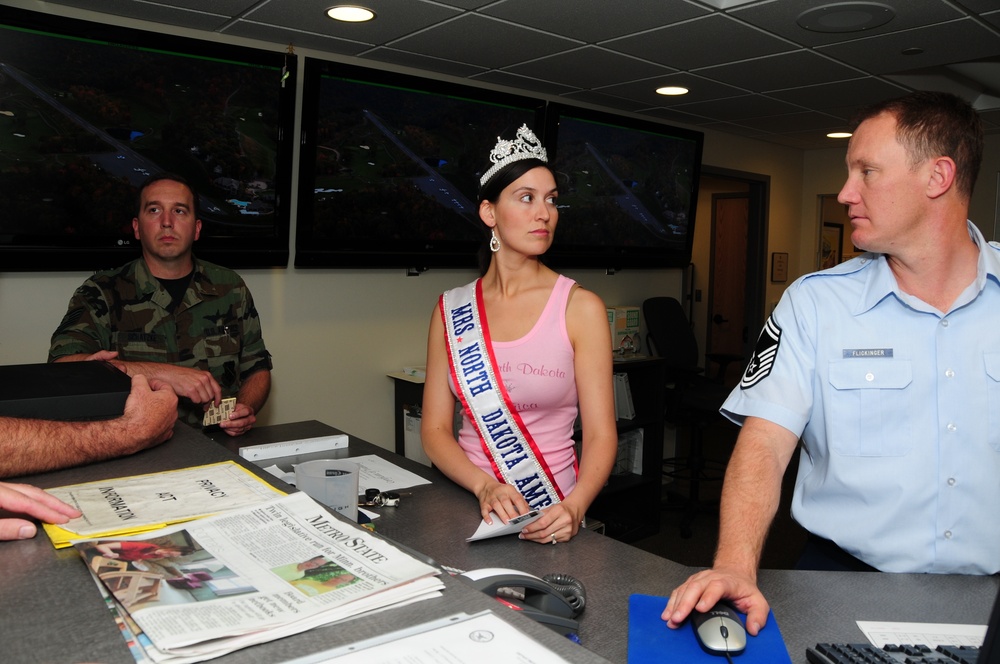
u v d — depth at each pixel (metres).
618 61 3.30
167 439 1.23
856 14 2.63
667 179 4.54
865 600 1.06
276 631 0.57
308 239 3.15
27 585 0.67
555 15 2.68
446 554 1.23
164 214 2.32
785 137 5.32
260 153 2.96
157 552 0.72
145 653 0.55
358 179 3.21
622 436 4.35
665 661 0.86
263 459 1.78
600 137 4.10
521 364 1.66
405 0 2.52
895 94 3.94
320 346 3.38
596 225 4.22
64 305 2.72
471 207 3.61
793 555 3.83
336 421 3.45
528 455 1.67
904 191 1.18
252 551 0.72
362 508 1.44
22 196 2.47
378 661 0.55
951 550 1.22
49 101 2.46
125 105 2.62
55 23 2.41
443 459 1.62
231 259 2.99
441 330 1.79
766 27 2.81
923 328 1.26
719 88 3.81
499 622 0.61
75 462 1.06
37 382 1.29
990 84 3.97
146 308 2.37
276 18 2.71
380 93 3.18
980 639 0.94
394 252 3.41
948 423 1.23
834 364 1.29
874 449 1.27
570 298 1.65
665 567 1.19
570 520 1.32
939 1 2.50
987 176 5.21
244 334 2.52
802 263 6.09
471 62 3.34
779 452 1.27
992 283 1.22
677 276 5.19
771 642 0.91
